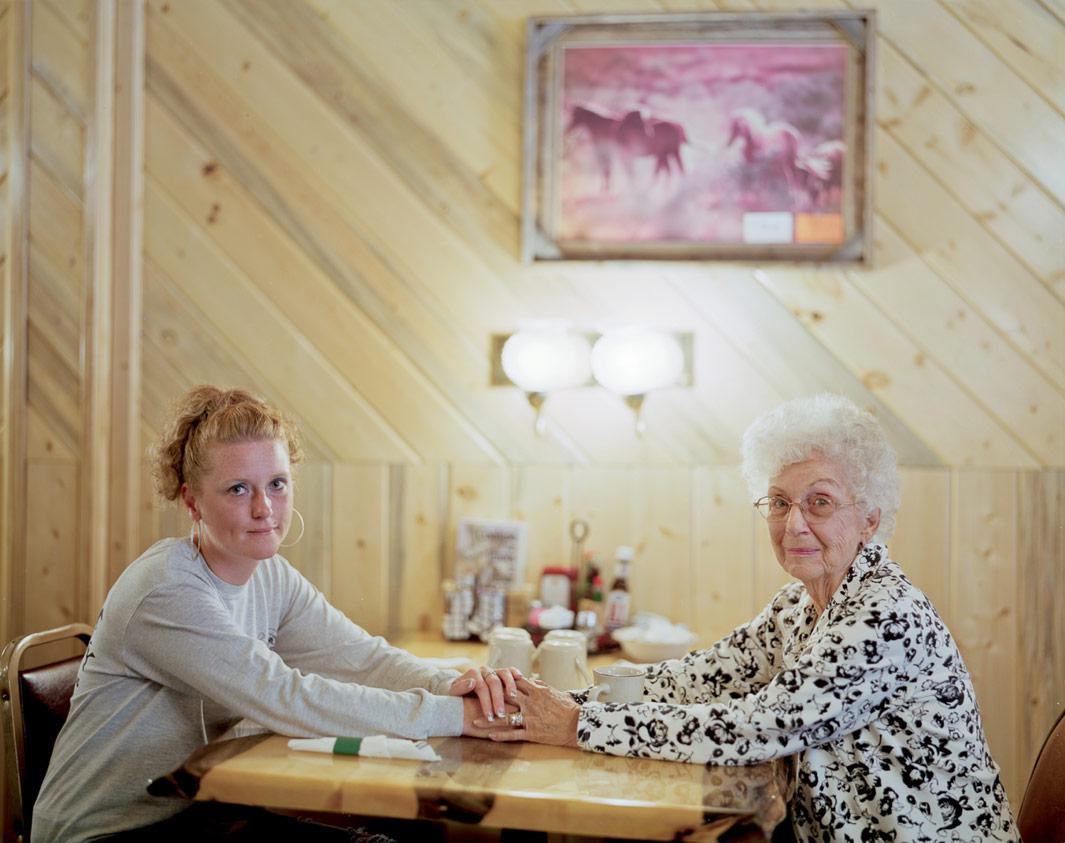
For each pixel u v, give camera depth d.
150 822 1.64
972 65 2.69
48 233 2.91
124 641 1.64
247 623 1.81
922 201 2.71
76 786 1.63
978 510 2.70
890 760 1.59
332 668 1.91
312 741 1.55
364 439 2.88
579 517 2.82
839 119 2.71
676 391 2.78
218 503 1.67
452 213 2.84
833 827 1.57
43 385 2.92
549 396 2.82
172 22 2.90
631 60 2.76
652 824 1.34
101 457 2.90
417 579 2.87
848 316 2.73
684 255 2.76
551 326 2.76
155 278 2.92
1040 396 2.68
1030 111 2.67
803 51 2.71
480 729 1.63
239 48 2.88
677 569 2.79
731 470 2.77
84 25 2.89
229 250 2.90
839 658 1.54
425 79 2.84
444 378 2.85
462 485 2.85
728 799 1.38
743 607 2.77
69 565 2.90
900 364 2.72
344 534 2.88
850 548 1.68
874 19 2.68
